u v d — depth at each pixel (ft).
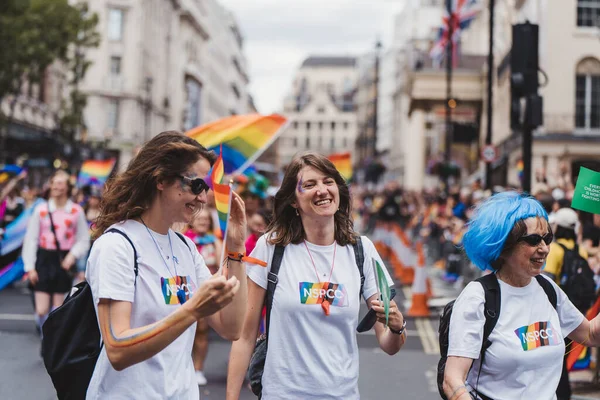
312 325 13.12
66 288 30.45
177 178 10.89
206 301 9.52
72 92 126.52
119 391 10.59
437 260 81.51
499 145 131.34
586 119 104.73
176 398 10.85
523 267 11.92
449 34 108.78
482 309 11.87
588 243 28.27
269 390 13.15
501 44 142.51
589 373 28.37
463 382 11.59
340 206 13.89
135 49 223.30
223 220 10.64
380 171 206.80
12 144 102.78
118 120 221.46
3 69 88.28
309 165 13.56
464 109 152.25
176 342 10.99
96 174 63.46
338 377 13.05
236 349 13.57
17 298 48.49
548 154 103.40
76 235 30.50
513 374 11.82
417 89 168.04
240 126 26.58
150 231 11.11
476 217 12.28
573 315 12.56
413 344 36.42
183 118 296.71
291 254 13.53
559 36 103.35
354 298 13.37
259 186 26.32
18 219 44.45
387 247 83.30
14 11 85.97
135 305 10.75
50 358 10.96
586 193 14.78
